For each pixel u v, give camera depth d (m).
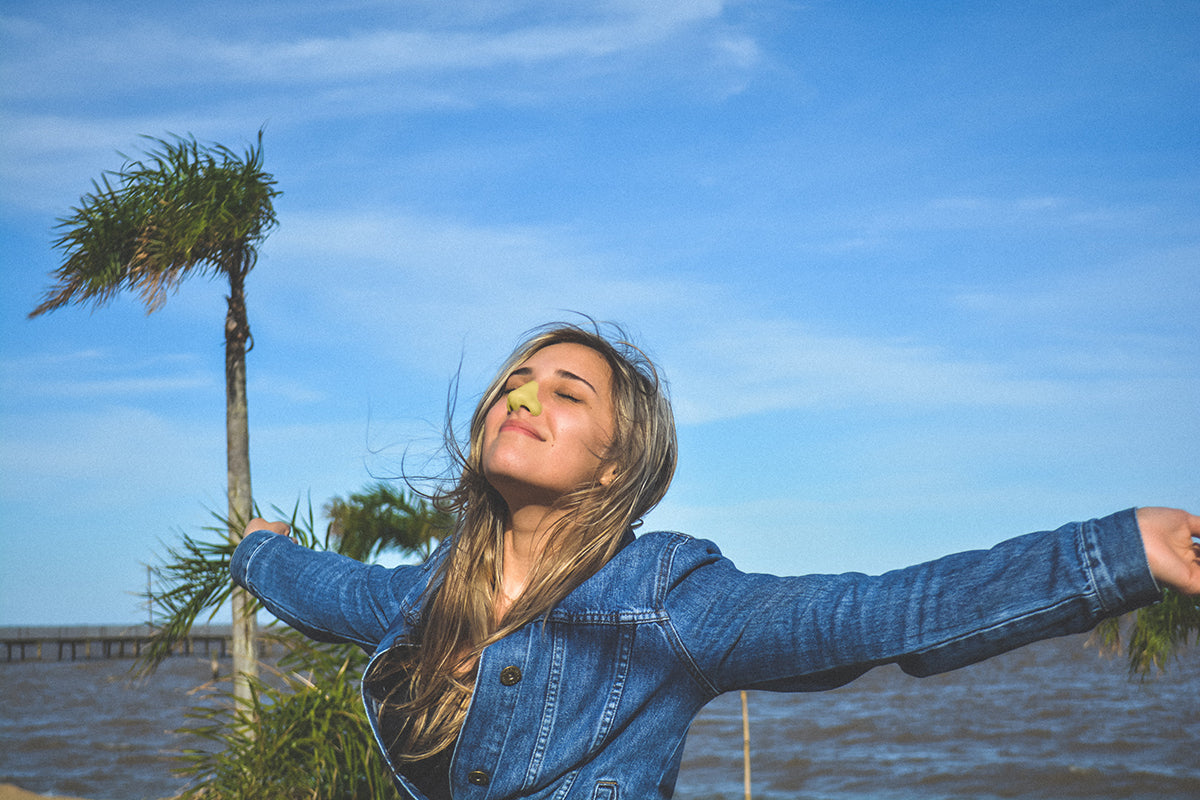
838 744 28.83
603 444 1.41
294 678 5.44
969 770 23.61
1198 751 25.16
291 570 1.84
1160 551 0.99
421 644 1.50
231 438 6.99
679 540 1.39
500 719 1.34
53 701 43.34
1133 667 6.22
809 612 1.15
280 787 4.98
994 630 1.04
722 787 22.53
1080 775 22.38
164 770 22.94
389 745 1.46
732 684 1.26
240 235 6.82
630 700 1.30
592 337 1.50
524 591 1.37
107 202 6.81
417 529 6.79
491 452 1.40
